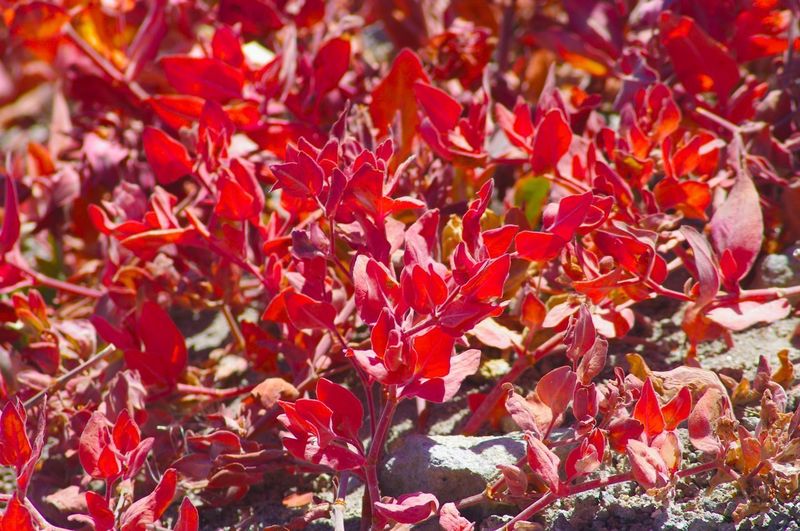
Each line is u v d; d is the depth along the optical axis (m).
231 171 0.68
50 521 0.68
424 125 0.70
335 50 0.73
